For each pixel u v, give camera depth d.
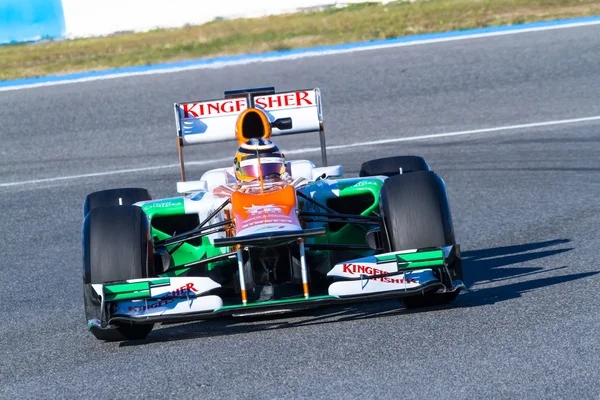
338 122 54.84
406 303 22.88
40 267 33.72
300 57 67.25
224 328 23.23
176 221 27.33
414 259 21.42
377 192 25.61
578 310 21.42
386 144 50.06
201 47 73.44
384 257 21.45
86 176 48.59
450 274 21.56
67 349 22.72
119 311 21.28
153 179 47.34
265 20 80.62
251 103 29.31
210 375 19.16
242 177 25.17
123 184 46.69
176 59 70.25
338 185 26.02
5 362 22.17
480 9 78.69
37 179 48.69
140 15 80.62
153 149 52.75
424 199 22.31
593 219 33.50
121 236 21.89
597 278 24.50
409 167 28.66
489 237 33.25
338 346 20.30
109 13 80.31
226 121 29.23
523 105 54.44
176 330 23.73
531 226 33.84
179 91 61.72
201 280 21.44
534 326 20.47
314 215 23.78
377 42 69.62
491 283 25.78
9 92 64.62
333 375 18.44
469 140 49.28
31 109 60.78
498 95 56.50
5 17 79.44
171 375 19.42
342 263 21.69
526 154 45.47
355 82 60.75
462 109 54.78
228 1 81.31
